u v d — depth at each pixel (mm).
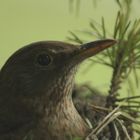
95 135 2227
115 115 2230
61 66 2240
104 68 2486
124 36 2242
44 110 2238
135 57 2240
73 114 2240
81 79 2457
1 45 2727
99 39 2256
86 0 2787
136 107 2244
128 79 2262
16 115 2238
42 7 2881
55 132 2232
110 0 2711
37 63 2238
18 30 2801
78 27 2777
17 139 2230
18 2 2889
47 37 2787
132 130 2242
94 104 2275
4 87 2242
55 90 2240
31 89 2240
